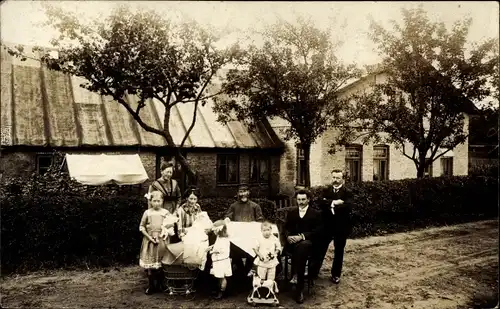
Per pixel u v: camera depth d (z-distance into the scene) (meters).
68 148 15.33
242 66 13.05
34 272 7.45
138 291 6.51
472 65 12.88
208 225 6.81
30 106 15.75
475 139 18.05
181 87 10.76
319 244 6.67
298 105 12.82
